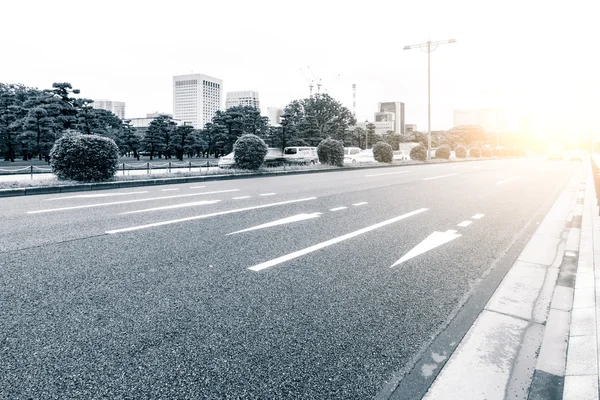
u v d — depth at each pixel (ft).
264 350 8.18
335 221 22.47
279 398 6.66
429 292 11.74
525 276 13.46
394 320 9.78
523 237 19.38
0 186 36.76
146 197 33.04
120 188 41.91
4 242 16.81
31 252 15.23
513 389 7.15
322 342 8.58
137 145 171.12
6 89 140.87
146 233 18.80
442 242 17.98
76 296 10.83
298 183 47.85
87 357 7.76
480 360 8.11
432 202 30.94
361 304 10.69
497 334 9.24
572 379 7.23
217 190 39.17
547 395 6.99
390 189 40.45
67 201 30.37
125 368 7.41
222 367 7.52
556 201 32.37
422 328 9.41
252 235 18.63
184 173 56.44
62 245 16.38
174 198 32.37
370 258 15.10
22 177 59.36
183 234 18.65
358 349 8.34
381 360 7.95
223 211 25.59
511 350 8.51
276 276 12.78
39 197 33.24
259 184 46.50
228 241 17.38
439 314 10.22
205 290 11.44
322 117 196.95
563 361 8.08
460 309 10.59
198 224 21.12
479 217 24.59
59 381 6.98
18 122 103.60
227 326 9.21
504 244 17.92
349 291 11.62
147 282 12.02
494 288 12.22
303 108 198.39
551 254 16.29
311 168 73.97
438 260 15.11
